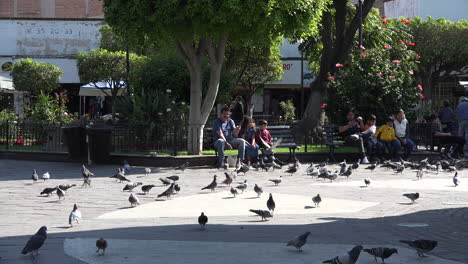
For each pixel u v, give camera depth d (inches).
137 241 256.8
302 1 601.3
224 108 628.4
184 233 276.7
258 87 1432.1
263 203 378.9
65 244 250.2
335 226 295.1
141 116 693.3
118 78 1274.6
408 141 695.1
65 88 1749.5
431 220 313.0
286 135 681.6
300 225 298.8
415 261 219.6
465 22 1451.8
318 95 874.1
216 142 608.1
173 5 576.1
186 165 580.4
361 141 674.2
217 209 355.9
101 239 230.8
